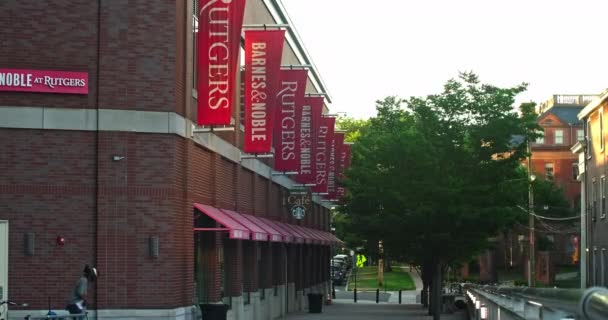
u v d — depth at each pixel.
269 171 38.88
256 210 36.00
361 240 48.00
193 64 25.58
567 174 105.94
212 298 27.66
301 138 40.03
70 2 22.80
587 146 60.62
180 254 23.53
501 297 17.44
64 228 22.48
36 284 22.30
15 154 22.42
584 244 61.28
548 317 9.52
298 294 48.84
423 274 45.59
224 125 25.41
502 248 98.44
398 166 37.59
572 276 90.88
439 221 36.69
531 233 58.53
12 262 22.25
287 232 37.56
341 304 59.28
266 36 28.38
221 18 23.94
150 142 22.95
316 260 57.84
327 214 66.00
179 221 23.47
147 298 22.70
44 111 22.53
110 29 22.89
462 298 47.72
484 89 37.84
